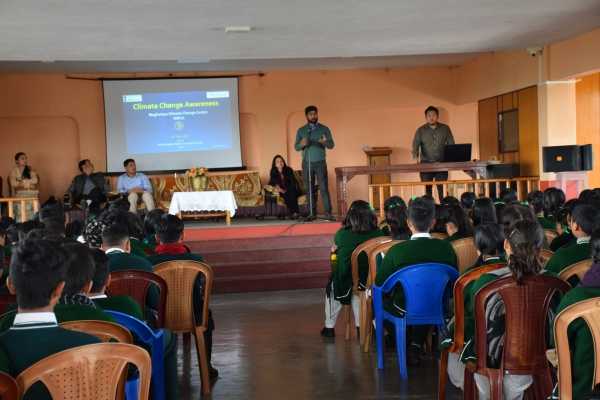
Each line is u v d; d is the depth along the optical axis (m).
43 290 2.11
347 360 5.16
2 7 6.17
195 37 7.97
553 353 2.89
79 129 13.13
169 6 6.39
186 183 12.58
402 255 4.38
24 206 9.23
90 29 7.28
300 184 12.80
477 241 3.63
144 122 13.21
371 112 14.03
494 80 12.37
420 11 7.02
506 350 3.11
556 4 7.04
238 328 6.53
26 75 12.96
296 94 13.69
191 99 13.31
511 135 11.98
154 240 6.06
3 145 13.09
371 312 5.28
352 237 5.53
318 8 6.71
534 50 10.79
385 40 8.55
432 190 10.48
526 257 3.03
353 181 13.98
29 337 2.09
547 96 10.77
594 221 3.56
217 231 9.45
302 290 8.64
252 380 4.79
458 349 3.48
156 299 3.89
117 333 2.46
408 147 14.06
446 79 13.91
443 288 4.39
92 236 4.05
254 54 9.29
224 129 13.40
